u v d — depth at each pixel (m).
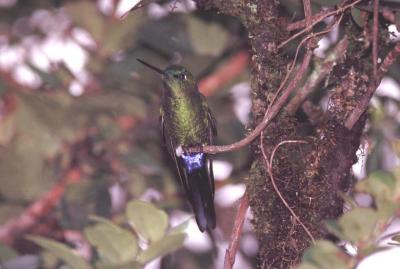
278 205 7.53
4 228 11.18
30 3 11.91
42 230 11.24
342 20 8.27
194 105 10.84
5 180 11.18
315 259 5.45
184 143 10.93
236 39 11.50
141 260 5.79
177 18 11.27
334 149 7.53
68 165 11.29
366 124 8.70
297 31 8.39
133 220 5.92
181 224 5.93
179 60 11.60
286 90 7.28
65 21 11.80
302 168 7.57
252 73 7.94
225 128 11.55
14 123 10.93
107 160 11.29
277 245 7.47
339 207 7.42
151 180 11.60
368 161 9.65
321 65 8.38
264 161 7.65
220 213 11.36
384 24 7.96
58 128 10.98
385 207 5.54
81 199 10.84
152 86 11.49
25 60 10.58
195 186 9.79
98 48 11.14
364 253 5.47
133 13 10.96
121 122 11.48
